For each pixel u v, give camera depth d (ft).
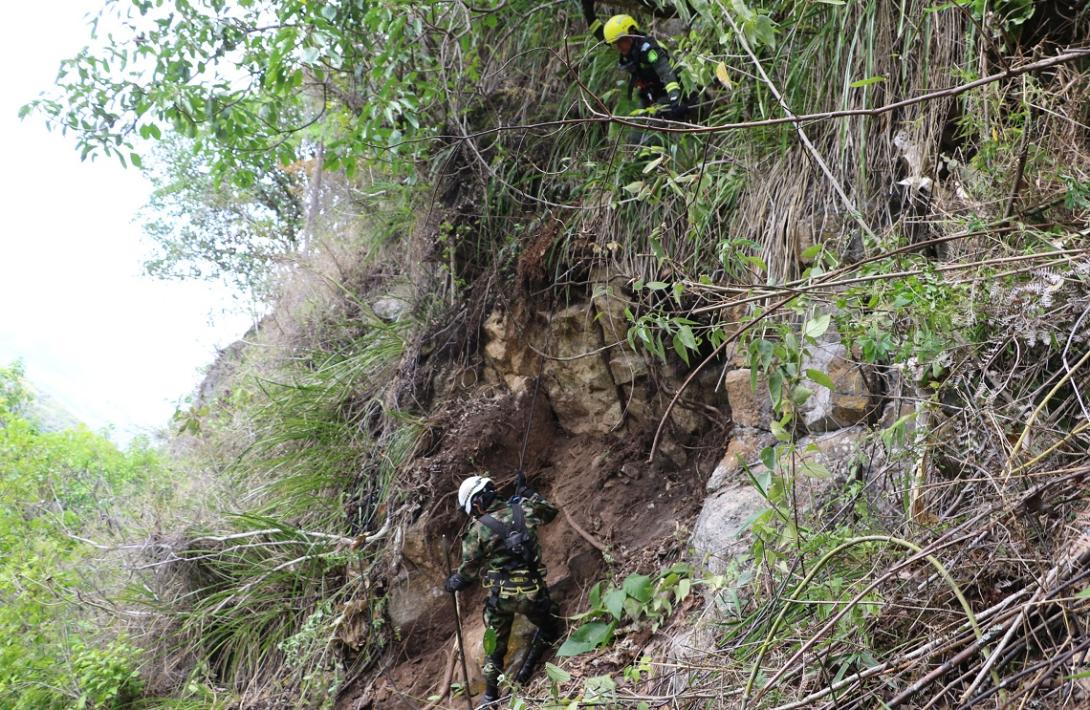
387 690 18.25
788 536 10.10
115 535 24.57
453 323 21.93
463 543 16.63
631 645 14.79
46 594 22.02
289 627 20.59
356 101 21.80
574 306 19.43
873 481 11.25
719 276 16.37
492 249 21.34
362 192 26.76
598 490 18.92
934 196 12.68
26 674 20.31
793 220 14.70
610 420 19.30
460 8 19.52
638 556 17.26
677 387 18.12
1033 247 10.32
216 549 22.02
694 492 17.61
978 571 8.88
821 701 9.09
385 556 19.65
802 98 15.30
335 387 23.86
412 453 20.52
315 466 22.59
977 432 10.03
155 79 18.47
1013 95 11.75
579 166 19.65
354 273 27.78
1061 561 8.09
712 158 16.71
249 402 26.11
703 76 13.29
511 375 20.51
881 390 13.46
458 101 20.52
